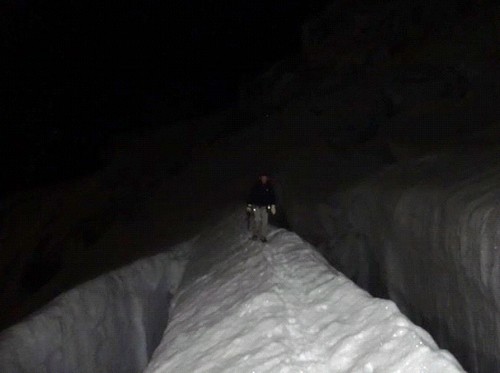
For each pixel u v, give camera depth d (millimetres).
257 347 7074
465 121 18000
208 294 10859
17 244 33156
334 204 17094
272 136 28078
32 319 13703
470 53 21125
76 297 14789
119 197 31719
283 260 10984
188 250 18656
